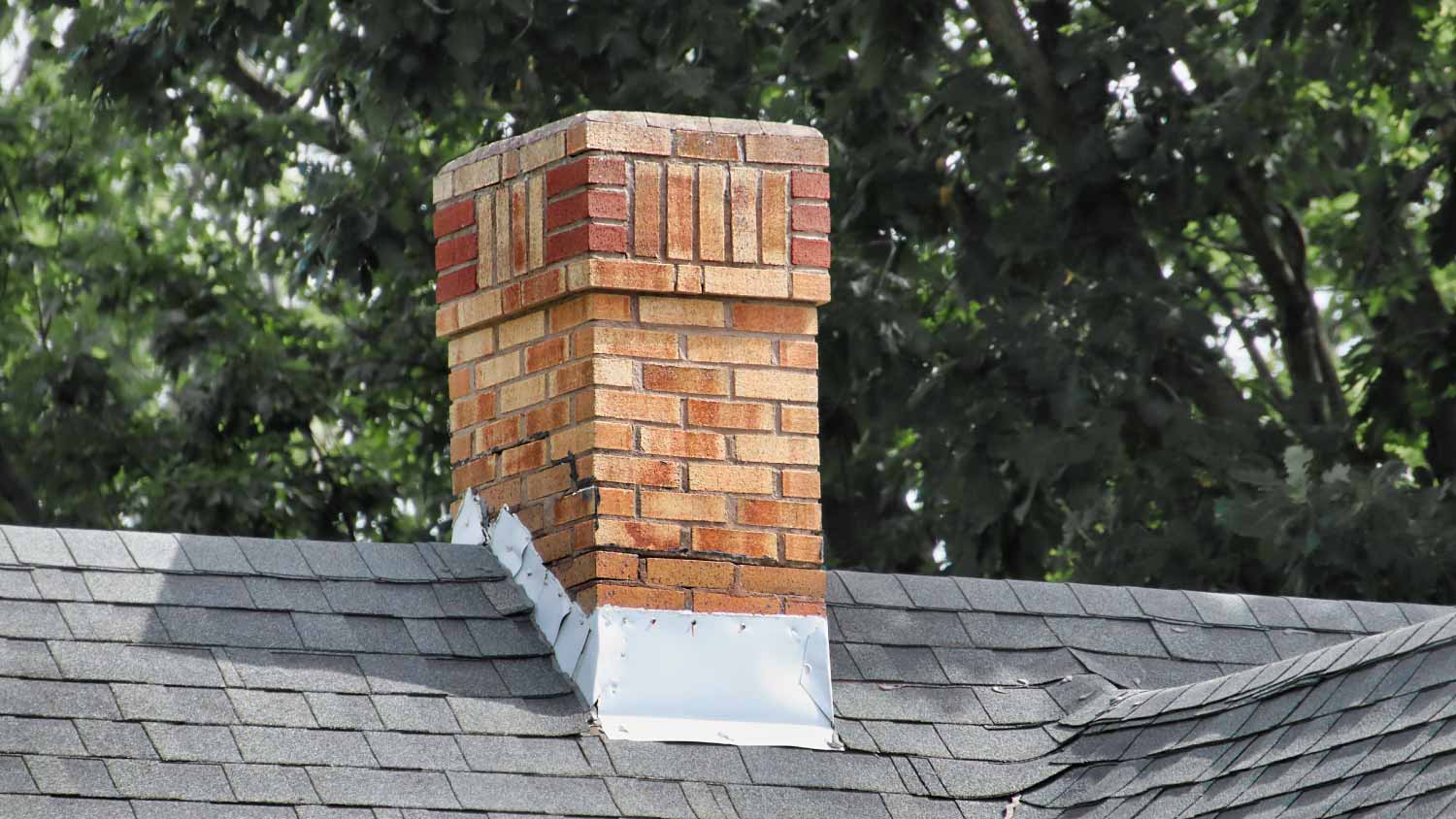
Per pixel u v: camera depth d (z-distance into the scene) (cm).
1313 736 2577
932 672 2914
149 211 8231
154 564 2712
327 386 7169
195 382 7219
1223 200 5966
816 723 2762
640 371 2820
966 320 6256
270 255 6456
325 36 6091
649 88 5472
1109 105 5712
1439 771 2359
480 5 5238
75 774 2381
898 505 6259
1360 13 5419
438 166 6253
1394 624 3206
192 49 6075
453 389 3038
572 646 2753
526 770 2575
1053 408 5453
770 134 2914
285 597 2734
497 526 2919
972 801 2730
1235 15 6253
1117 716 2847
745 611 2781
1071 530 5878
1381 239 5891
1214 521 5575
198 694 2542
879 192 5719
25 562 2645
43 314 7762
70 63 6412
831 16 5588
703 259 2858
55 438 7162
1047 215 5659
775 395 2858
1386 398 6003
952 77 5738
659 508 2783
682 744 2686
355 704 2603
